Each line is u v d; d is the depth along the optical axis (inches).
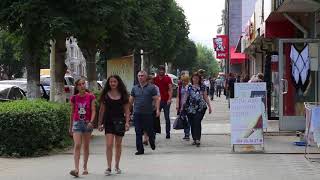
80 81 442.0
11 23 617.9
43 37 618.2
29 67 697.0
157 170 457.1
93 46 852.6
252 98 562.3
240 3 3043.8
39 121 550.0
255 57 1540.4
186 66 3361.2
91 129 441.4
